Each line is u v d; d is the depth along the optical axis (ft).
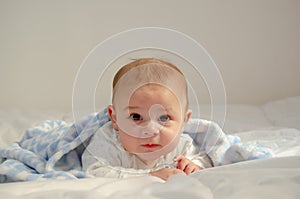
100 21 6.87
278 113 5.49
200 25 6.88
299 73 6.98
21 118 5.39
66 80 7.00
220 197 1.92
